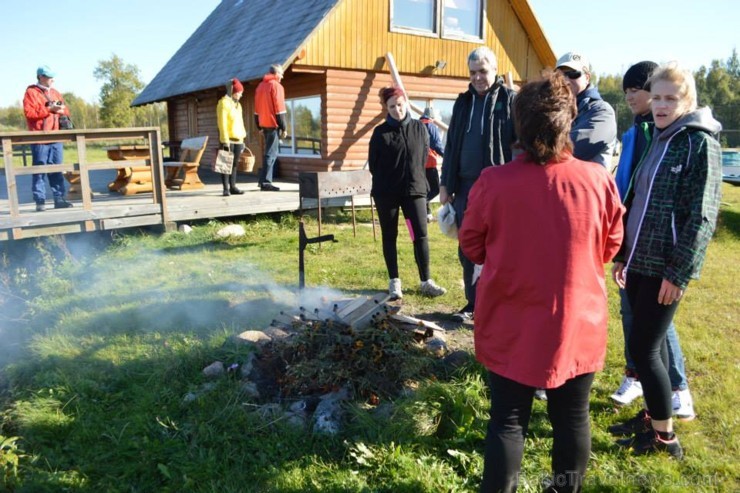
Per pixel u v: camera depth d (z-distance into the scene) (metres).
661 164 2.75
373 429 3.11
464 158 4.41
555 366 2.10
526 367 2.13
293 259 7.02
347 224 9.64
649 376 2.83
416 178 5.21
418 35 12.53
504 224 2.15
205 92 15.57
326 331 3.84
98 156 25.36
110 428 3.20
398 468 2.84
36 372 3.89
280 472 2.82
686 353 4.26
